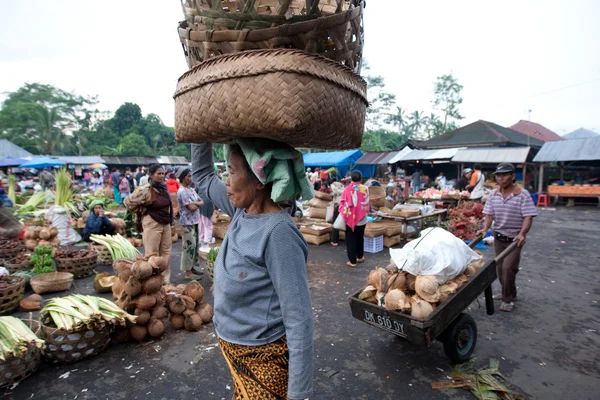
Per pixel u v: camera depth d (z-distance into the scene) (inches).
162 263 146.1
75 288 207.9
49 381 117.9
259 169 48.0
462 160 826.2
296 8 53.2
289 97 39.0
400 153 1013.2
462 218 329.4
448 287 120.2
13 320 118.3
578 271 245.4
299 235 51.3
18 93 2260.1
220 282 54.2
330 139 46.9
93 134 2630.4
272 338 52.4
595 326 160.9
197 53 47.3
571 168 754.2
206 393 112.3
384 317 120.7
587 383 118.7
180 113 49.6
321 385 117.0
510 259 171.8
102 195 589.3
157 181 187.9
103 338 134.3
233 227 55.8
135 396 110.6
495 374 122.9
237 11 42.8
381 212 337.1
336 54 43.9
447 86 1902.1
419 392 113.5
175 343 143.4
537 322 164.7
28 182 832.3
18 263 223.3
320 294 199.9
